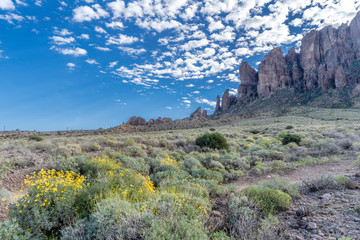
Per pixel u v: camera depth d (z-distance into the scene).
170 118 115.69
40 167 8.39
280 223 3.85
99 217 3.12
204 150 16.34
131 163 9.39
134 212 3.27
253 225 3.52
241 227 3.43
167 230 2.94
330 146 13.93
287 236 3.37
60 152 11.27
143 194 4.66
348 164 9.78
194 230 3.08
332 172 8.53
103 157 10.16
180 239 2.88
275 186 6.00
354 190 5.31
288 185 5.91
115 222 3.11
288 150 14.98
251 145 18.03
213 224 3.87
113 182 5.01
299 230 3.56
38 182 4.34
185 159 12.28
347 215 3.84
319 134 21.98
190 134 32.12
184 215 3.54
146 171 9.30
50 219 3.78
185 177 8.32
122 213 3.30
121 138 22.41
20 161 8.77
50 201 3.91
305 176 8.49
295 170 9.77
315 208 4.42
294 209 4.57
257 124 60.25
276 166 10.46
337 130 26.28
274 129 38.19
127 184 5.06
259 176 9.47
